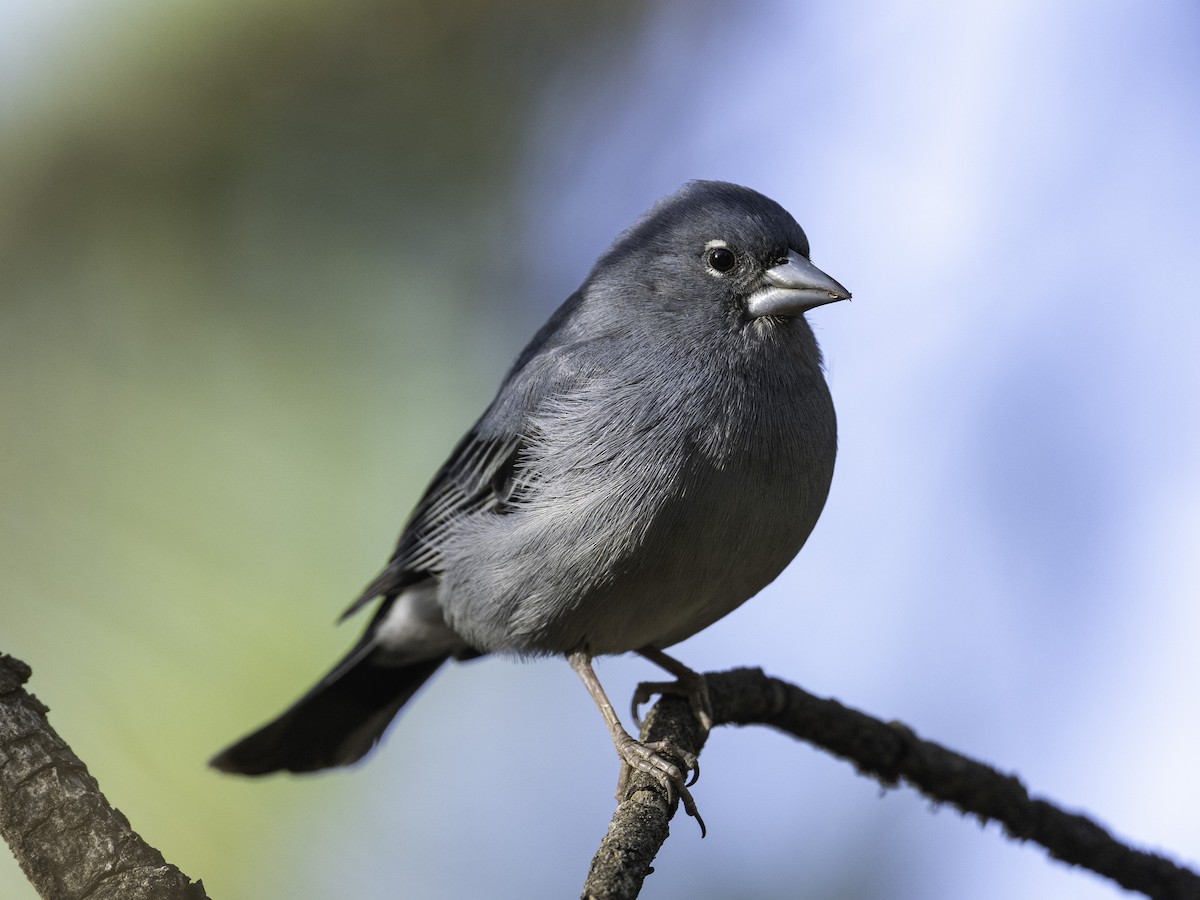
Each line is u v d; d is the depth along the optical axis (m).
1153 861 10.25
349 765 11.18
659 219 10.66
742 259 10.20
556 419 10.02
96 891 6.39
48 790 6.63
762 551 9.69
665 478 9.52
